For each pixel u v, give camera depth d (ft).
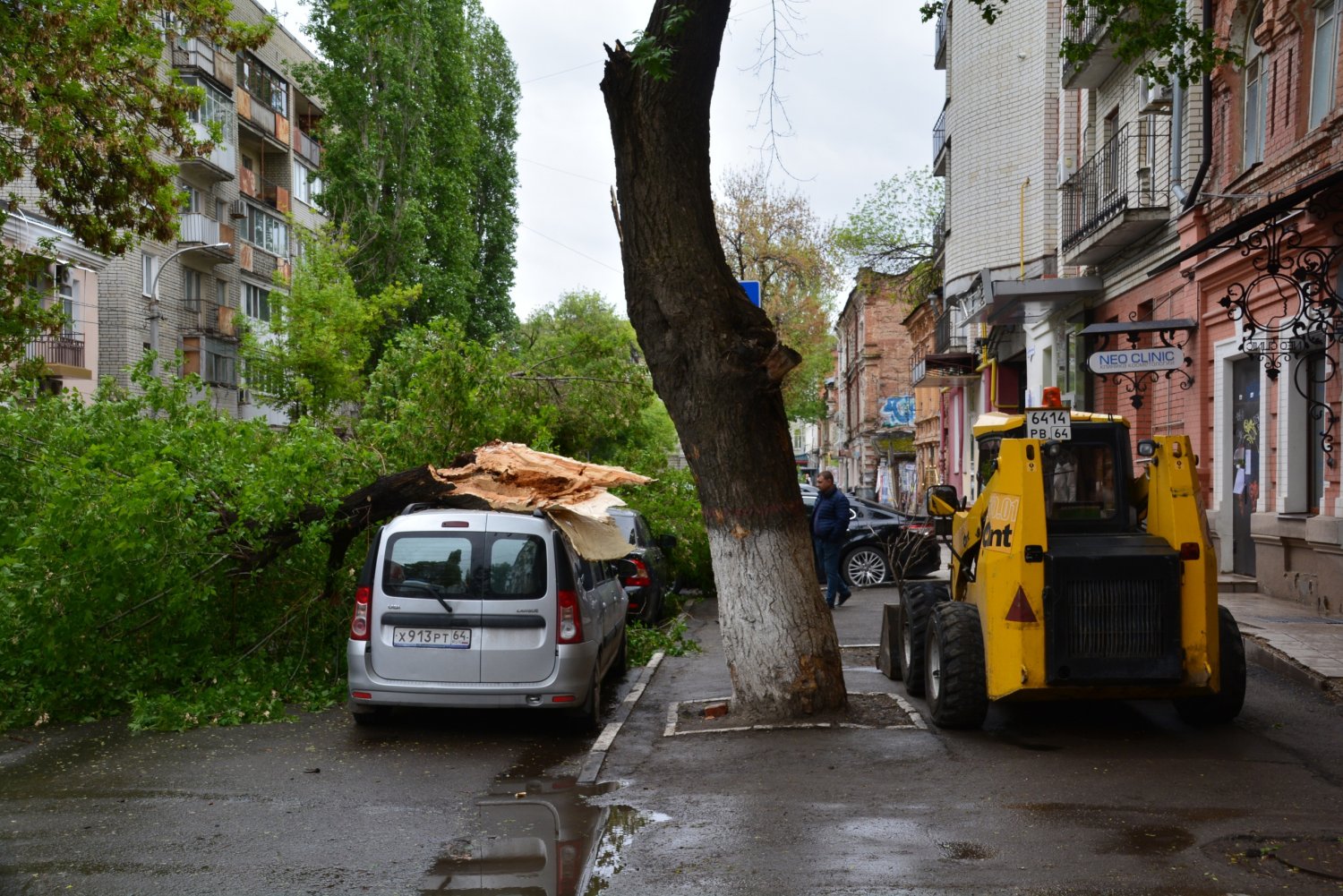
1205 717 26.35
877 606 55.77
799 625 28.14
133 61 48.19
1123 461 26.13
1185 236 55.72
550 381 65.41
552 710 28.53
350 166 116.57
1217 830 18.38
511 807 21.12
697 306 27.40
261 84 140.56
